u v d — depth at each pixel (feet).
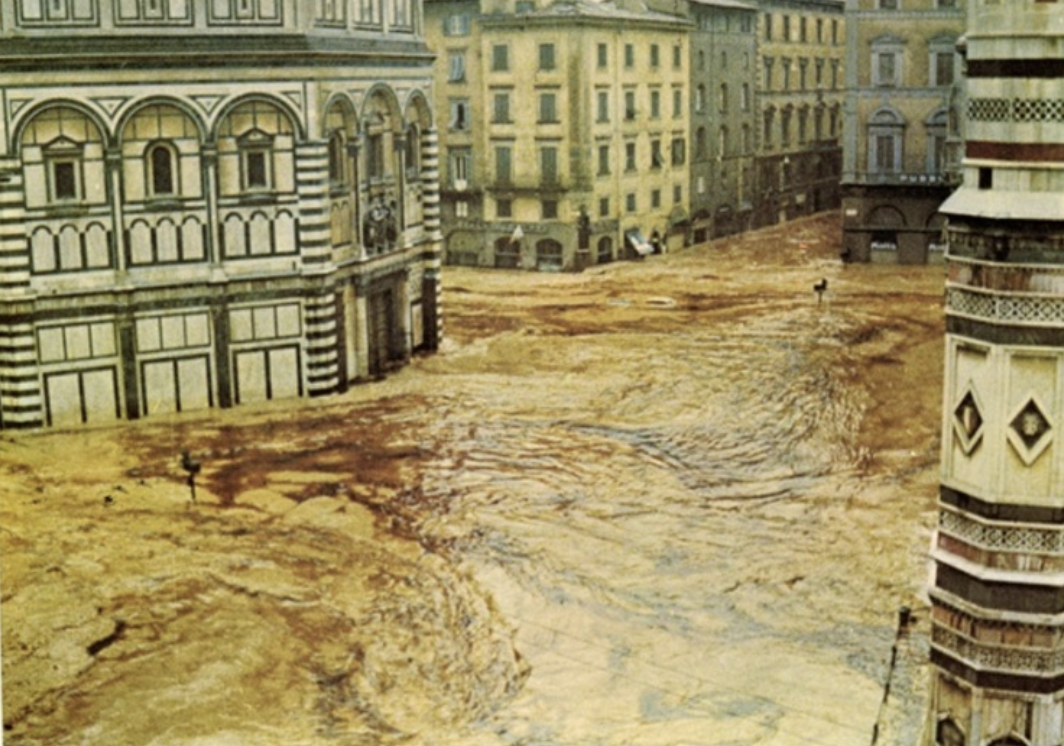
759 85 335.26
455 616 88.07
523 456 127.95
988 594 37.37
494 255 273.13
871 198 260.42
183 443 134.00
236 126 144.46
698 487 116.98
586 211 265.13
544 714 72.08
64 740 69.31
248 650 81.71
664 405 148.15
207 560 98.68
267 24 144.66
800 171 366.43
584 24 257.14
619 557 98.68
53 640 82.64
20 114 133.80
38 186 136.05
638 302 223.10
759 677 76.07
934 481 117.70
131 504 113.50
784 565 95.91
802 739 67.05
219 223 144.97
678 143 298.56
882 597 89.10
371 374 164.96
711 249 300.61
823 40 371.35
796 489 115.85
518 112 264.93
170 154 142.00
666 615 86.89
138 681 76.89
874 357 173.17
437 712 73.51
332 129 154.20
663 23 283.79
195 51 140.36
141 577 94.58
